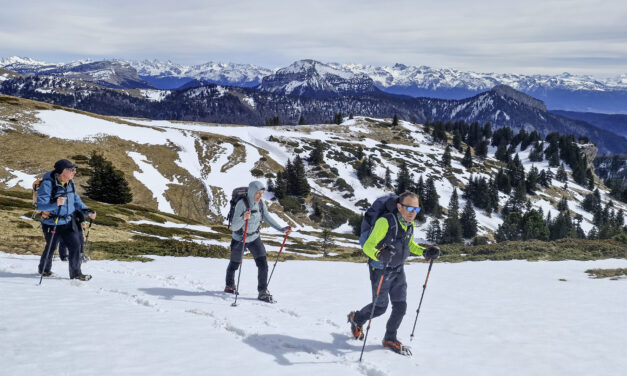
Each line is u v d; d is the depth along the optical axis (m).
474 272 17.42
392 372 5.29
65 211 9.20
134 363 4.49
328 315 8.56
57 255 15.21
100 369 4.22
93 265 14.04
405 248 6.02
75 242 9.50
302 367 5.00
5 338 4.89
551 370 5.70
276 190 127.50
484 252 28.94
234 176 128.50
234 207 9.17
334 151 179.38
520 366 5.82
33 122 110.25
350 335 6.98
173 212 100.12
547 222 141.62
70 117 122.38
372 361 5.63
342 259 32.56
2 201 40.62
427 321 8.62
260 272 9.45
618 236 36.50
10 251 17.95
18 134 101.81
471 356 6.22
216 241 49.91
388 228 5.84
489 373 5.51
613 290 12.73
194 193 111.69
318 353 5.76
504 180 190.25
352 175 161.12
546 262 21.59
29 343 4.80
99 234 31.50
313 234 102.75
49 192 9.06
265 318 7.65
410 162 191.50
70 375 4.00
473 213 134.12
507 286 13.63
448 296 11.84
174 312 7.25
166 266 15.41
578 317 9.07
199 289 10.30
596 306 10.32
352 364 5.38
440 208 148.75
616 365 5.94
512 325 8.32
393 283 6.19
